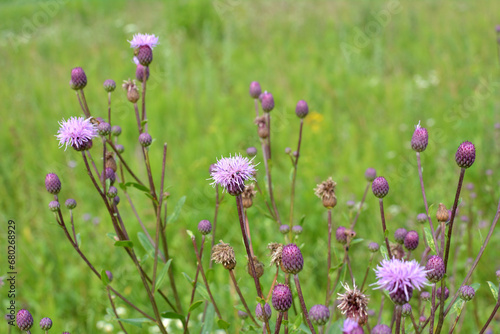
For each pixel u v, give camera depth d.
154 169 1.18
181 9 2.42
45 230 1.02
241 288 0.82
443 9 2.59
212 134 1.38
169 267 0.64
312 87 1.69
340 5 2.78
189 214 1.00
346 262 0.62
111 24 2.60
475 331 0.74
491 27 2.22
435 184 1.07
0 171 1.24
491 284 0.53
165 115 1.55
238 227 0.97
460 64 1.87
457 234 0.78
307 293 0.82
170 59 1.85
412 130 1.35
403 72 1.90
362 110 1.57
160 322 0.61
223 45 2.23
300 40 2.36
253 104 1.62
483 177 1.02
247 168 0.53
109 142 0.62
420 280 0.48
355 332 0.47
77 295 0.86
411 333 0.59
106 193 0.61
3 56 2.12
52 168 1.21
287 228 0.64
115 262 0.90
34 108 1.60
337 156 1.26
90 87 1.73
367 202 1.03
